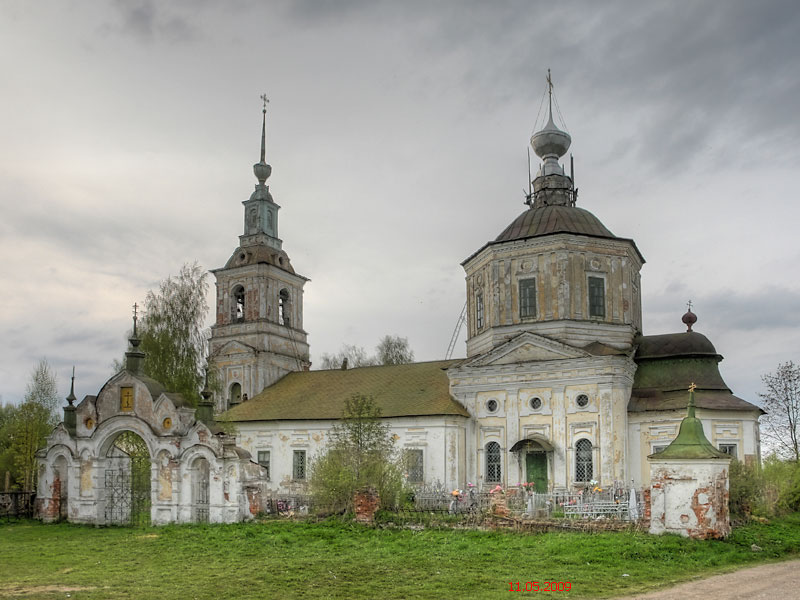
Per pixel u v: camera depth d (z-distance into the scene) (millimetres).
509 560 24734
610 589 20641
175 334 56031
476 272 53125
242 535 32125
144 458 43719
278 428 53969
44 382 68875
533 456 46156
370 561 24953
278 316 65062
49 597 20094
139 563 25969
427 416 47812
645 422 44594
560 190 56375
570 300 47812
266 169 67938
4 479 64188
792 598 19266
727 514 28844
